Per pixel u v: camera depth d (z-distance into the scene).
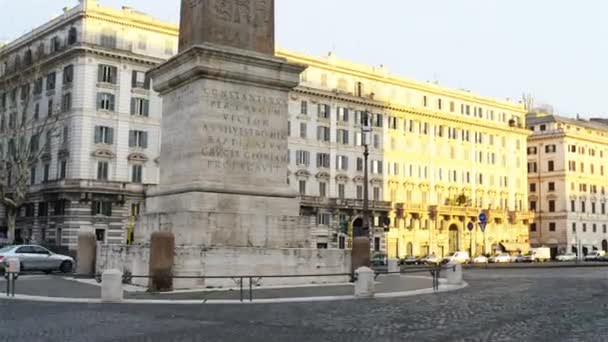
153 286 22.12
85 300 20.14
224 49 25.03
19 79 76.81
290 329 14.41
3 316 16.56
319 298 20.69
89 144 71.94
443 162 101.25
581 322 15.75
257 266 24.28
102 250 28.14
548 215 121.50
